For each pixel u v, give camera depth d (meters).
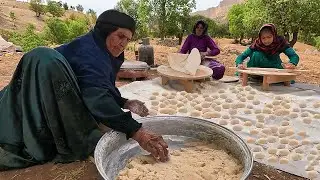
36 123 2.85
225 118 4.15
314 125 3.94
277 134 3.71
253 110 4.39
